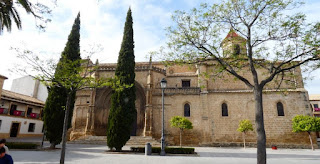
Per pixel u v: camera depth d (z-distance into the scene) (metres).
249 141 27.34
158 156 15.65
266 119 28.05
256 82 10.80
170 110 29.77
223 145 27.19
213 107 29.34
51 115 19.89
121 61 21.20
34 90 44.91
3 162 5.67
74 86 11.26
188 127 24.83
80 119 30.80
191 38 11.82
